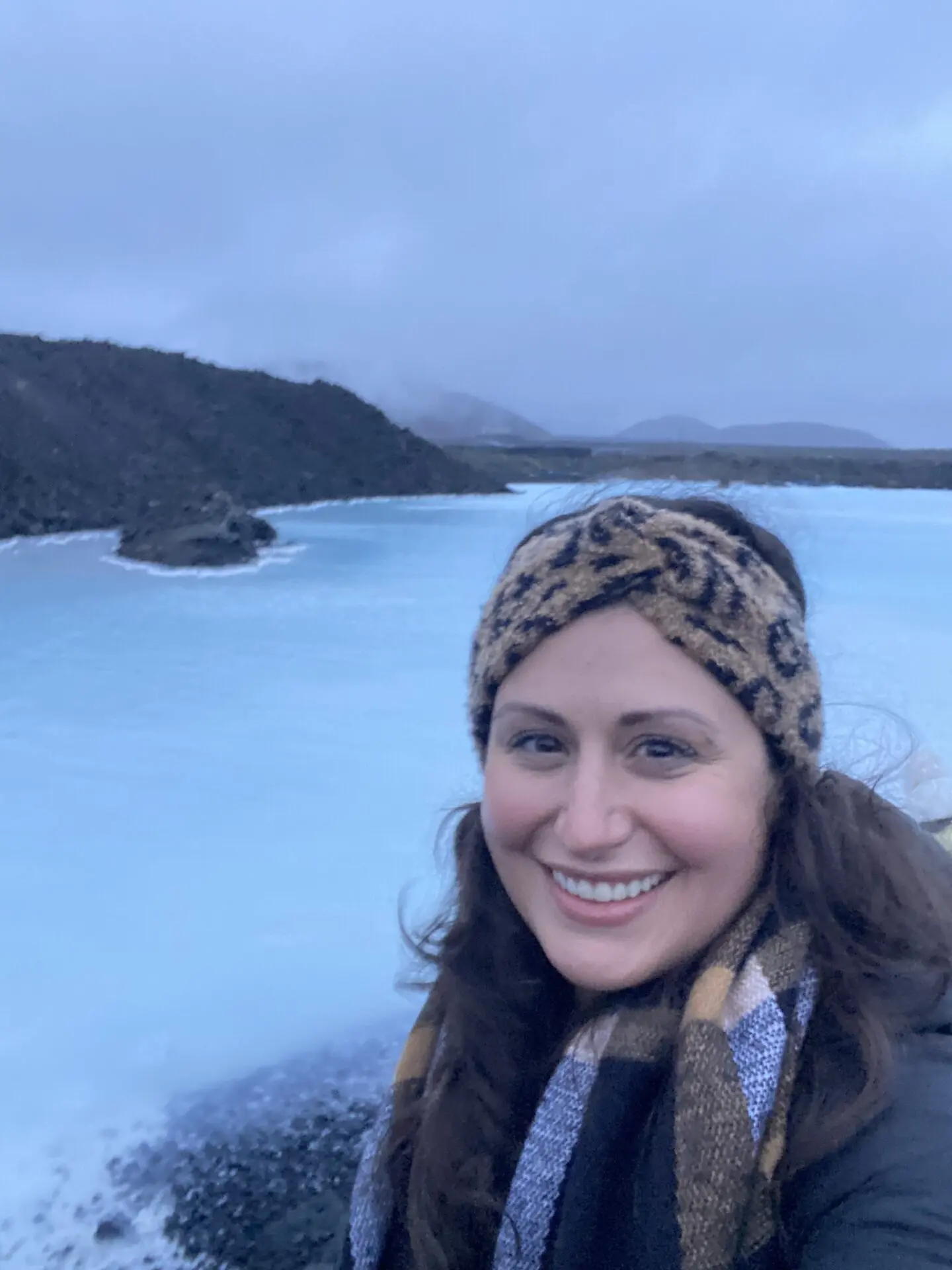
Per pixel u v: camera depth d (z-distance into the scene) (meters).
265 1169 1.95
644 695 0.92
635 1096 0.92
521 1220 0.94
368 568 8.12
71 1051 2.29
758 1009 0.88
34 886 3.07
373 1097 2.15
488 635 1.05
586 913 0.95
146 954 2.69
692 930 0.95
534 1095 1.14
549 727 0.97
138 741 4.28
